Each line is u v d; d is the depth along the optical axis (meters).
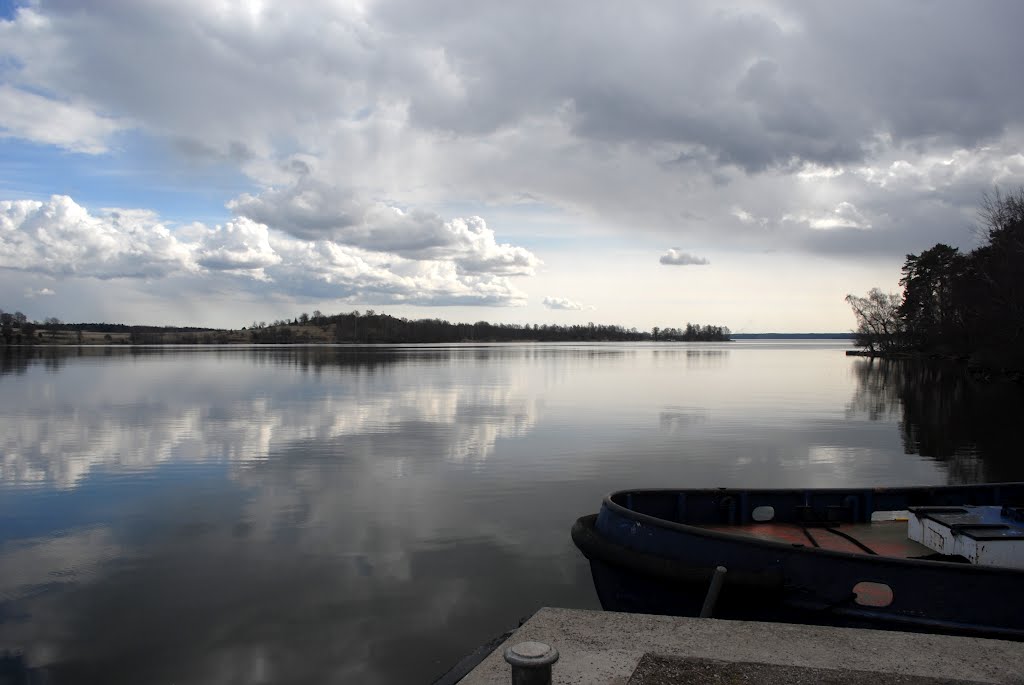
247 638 8.19
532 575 10.23
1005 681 3.77
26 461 19.27
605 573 8.50
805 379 54.19
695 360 92.00
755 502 9.84
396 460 19.33
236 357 98.94
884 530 9.41
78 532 12.46
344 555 11.15
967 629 6.32
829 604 6.86
